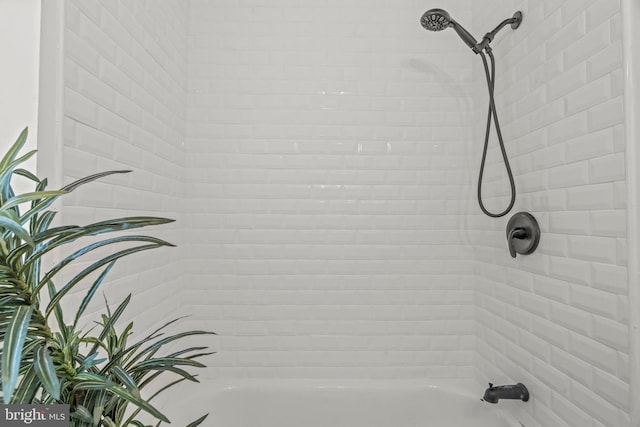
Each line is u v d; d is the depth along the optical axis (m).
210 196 1.83
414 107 1.86
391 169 1.85
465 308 1.85
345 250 1.85
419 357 1.85
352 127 1.85
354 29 1.86
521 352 1.44
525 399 1.37
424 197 1.86
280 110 1.85
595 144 1.07
